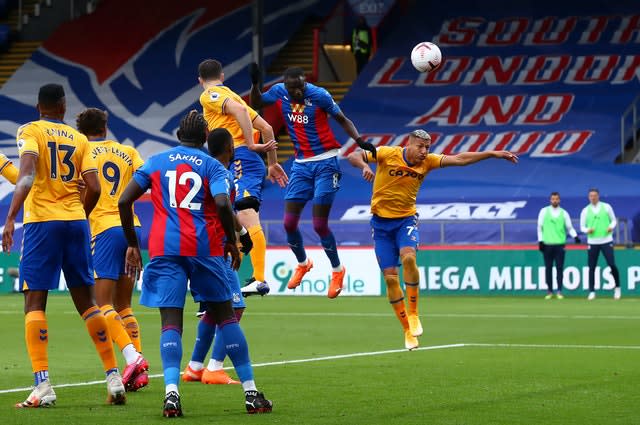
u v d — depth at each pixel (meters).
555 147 88.31
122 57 103.00
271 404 19.94
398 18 108.75
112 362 21.03
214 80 26.94
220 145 21.45
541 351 32.06
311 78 100.12
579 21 103.12
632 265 65.19
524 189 83.44
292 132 32.03
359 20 101.31
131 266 20.31
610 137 89.00
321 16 107.44
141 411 20.06
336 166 32.19
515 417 19.20
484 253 67.06
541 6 105.69
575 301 60.50
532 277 66.56
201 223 19.56
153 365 28.92
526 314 49.75
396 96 97.25
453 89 97.38
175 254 19.39
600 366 27.75
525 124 91.69
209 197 19.73
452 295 67.38
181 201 19.52
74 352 32.34
